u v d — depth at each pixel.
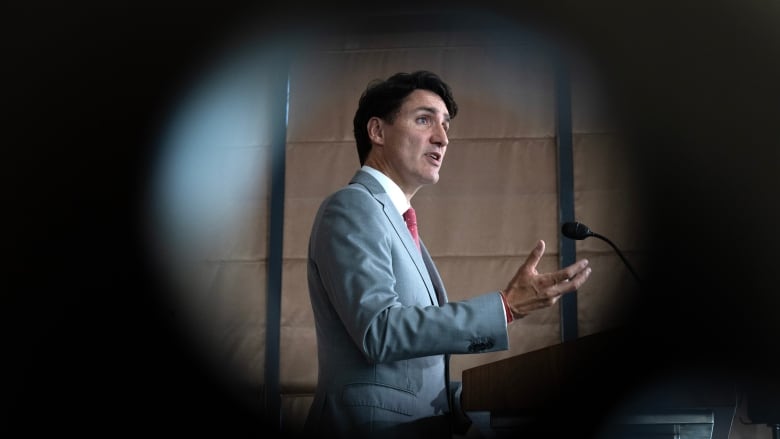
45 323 4.03
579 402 1.27
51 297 4.07
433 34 4.22
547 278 1.34
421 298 1.49
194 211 4.09
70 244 4.12
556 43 4.14
